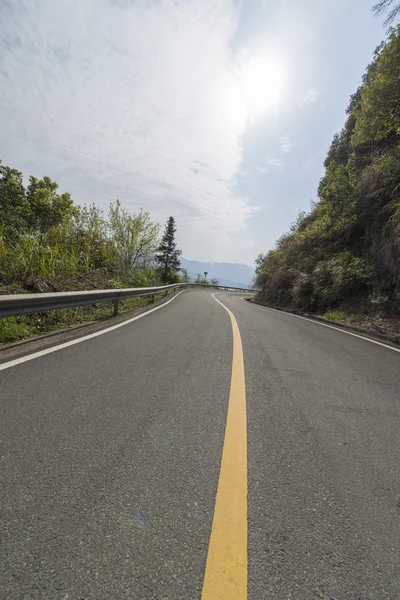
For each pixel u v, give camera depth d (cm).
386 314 916
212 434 220
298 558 125
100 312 829
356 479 180
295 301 1543
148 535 131
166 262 4756
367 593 112
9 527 130
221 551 125
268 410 267
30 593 105
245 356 445
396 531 143
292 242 2028
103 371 340
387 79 969
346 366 436
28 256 770
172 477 170
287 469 185
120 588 108
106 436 208
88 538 127
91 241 1366
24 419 224
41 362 361
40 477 162
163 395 283
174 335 566
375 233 1143
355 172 1426
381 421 261
